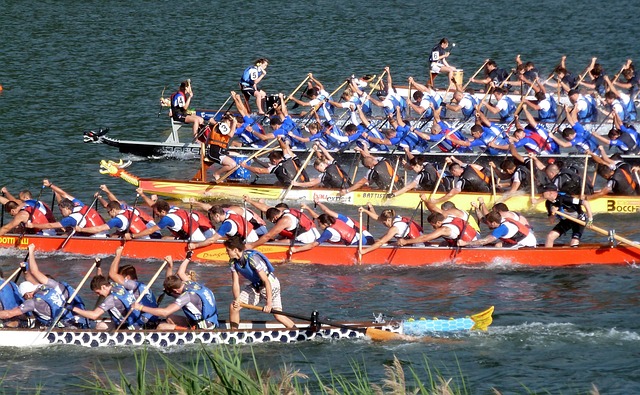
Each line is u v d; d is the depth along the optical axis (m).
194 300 49.56
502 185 76.69
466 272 61.81
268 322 51.56
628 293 58.09
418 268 62.47
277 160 77.38
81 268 62.00
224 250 63.19
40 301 49.66
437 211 63.84
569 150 93.00
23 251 64.19
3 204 65.62
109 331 49.41
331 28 159.75
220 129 79.88
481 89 117.12
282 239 63.69
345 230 62.97
